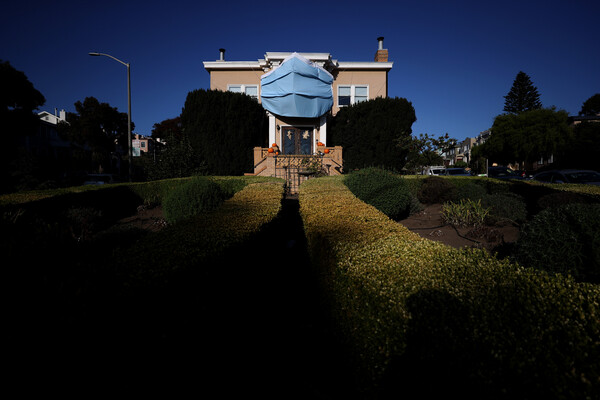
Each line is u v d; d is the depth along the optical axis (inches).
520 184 364.8
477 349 47.6
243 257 116.8
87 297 60.5
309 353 105.0
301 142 761.6
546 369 43.1
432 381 52.5
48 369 50.9
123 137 1649.9
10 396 47.8
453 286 68.7
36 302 55.7
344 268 87.5
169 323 70.2
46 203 281.4
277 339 113.5
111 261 85.1
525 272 75.5
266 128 780.0
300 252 226.1
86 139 1494.8
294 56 666.8
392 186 315.6
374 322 67.4
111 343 58.2
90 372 55.0
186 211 300.7
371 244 106.9
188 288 76.2
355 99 824.3
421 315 57.2
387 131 665.0
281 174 611.2
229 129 634.8
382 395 62.9
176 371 71.7
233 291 105.6
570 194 251.1
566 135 1124.5
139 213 427.8
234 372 95.6
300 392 87.0
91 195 358.3
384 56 837.8
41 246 77.3
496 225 283.7
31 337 50.2
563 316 55.1
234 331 105.7
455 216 307.7
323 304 113.5
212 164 630.5
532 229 142.0
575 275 124.2
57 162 1042.7
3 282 57.9
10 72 834.8
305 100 683.4
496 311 56.9
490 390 45.2
